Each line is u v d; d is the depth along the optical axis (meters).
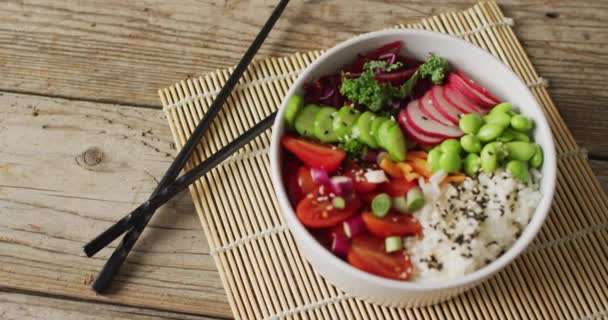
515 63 0.69
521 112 0.60
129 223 0.63
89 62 0.70
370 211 0.58
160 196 0.63
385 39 0.61
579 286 0.63
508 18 0.70
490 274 0.55
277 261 0.63
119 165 0.67
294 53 0.70
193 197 0.65
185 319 0.64
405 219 0.58
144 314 0.64
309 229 0.58
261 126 0.65
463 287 0.56
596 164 0.67
